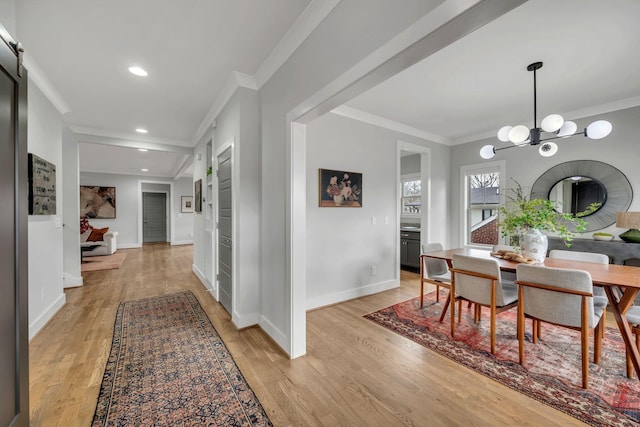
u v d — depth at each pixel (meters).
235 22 1.96
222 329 2.71
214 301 3.54
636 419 1.53
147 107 3.52
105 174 8.55
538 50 2.26
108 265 5.83
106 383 1.84
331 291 3.46
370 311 3.19
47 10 1.81
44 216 2.84
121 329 2.69
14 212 1.26
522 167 4.16
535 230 2.60
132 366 2.04
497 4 0.96
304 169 2.24
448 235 5.02
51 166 2.98
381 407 1.63
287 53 2.19
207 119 3.87
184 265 5.89
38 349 2.29
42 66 2.52
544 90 2.99
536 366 2.04
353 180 3.65
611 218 3.36
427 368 2.03
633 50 2.24
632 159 3.21
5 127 1.20
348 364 2.09
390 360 2.14
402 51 1.25
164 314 3.09
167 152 5.54
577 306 1.81
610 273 2.05
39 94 2.74
